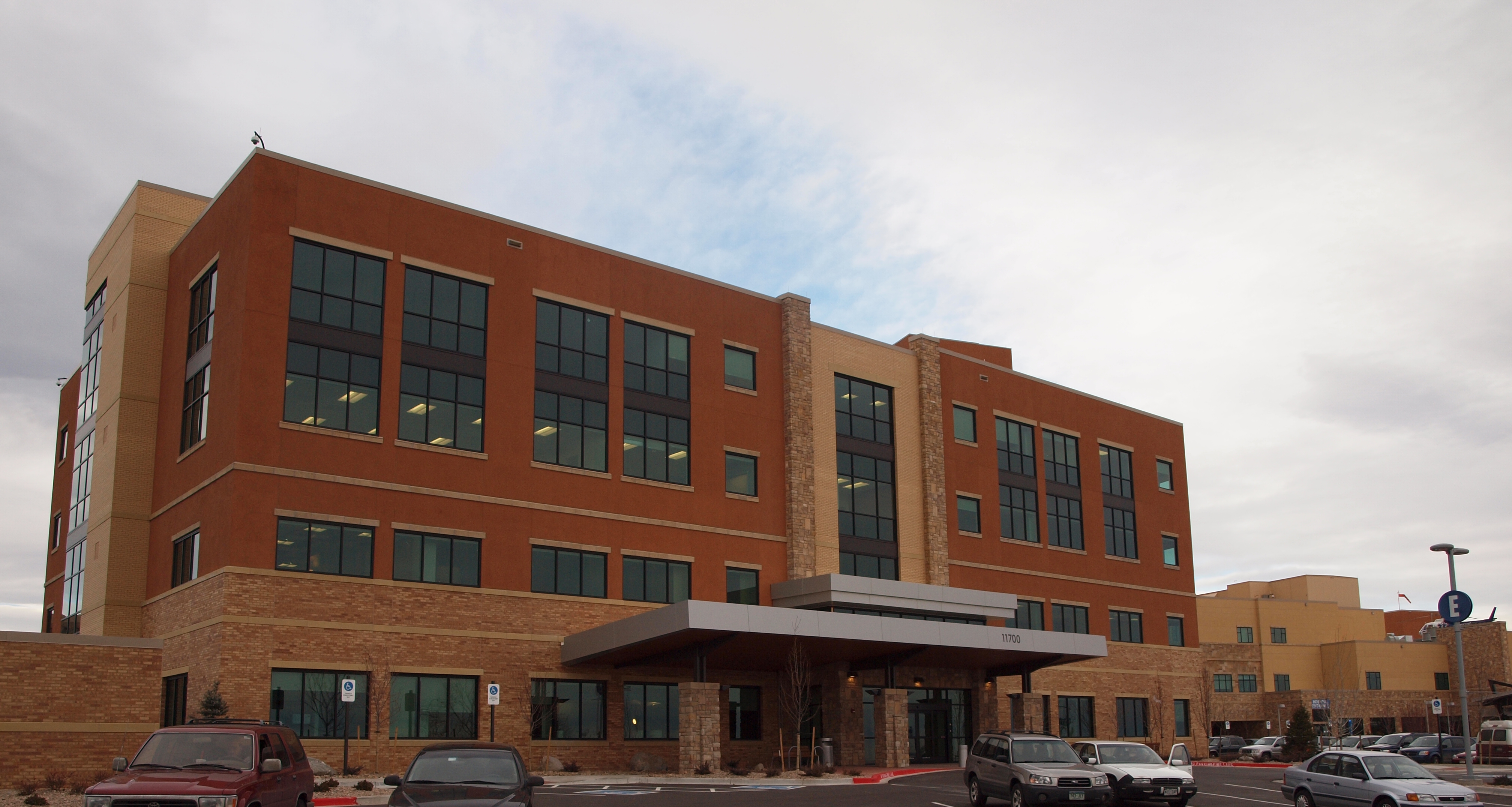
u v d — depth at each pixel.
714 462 45.28
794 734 44.69
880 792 30.50
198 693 33.56
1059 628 57.53
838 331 51.25
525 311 40.94
